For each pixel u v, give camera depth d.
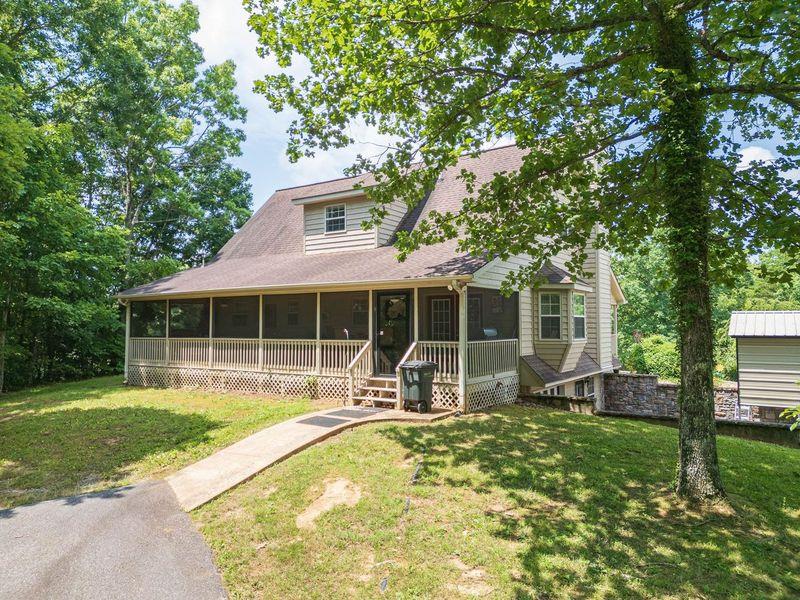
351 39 6.66
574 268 7.43
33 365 18.83
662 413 15.45
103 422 9.52
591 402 10.93
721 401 15.87
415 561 4.43
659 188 6.92
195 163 26.84
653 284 30.95
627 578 4.12
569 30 6.57
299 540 4.84
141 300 15.81
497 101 7.01
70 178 19.00
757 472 6.66
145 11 24.02
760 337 12.49
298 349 12.39
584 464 6.71
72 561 4.48
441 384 10.30
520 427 8.68
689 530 4.92
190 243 28.41
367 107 7.50
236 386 13.40
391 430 8.28
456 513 5.31
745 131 7.90
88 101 21.19
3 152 9.73
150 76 22.47
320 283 11.05
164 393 13.26
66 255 16.19
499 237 7.43
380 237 13.30
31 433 8.90
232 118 26.77
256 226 19.08
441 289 11.20
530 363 12.23
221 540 4.88
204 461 7.11
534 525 5.03
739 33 5.95
